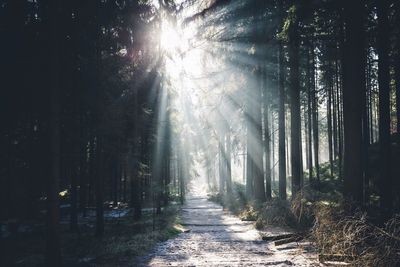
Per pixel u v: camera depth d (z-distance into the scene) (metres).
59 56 10.52
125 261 10.08
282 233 13.25
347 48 12.41
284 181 20.70
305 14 13.92
